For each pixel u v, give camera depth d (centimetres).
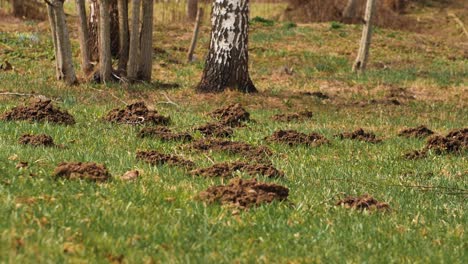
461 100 2347
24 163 956
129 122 1474
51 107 1426
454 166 1280
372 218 863
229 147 1268
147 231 720
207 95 2038
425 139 1555
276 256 690
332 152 1352
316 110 1947
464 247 789
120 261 632
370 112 1986
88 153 1102
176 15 4197
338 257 704
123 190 863
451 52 3775
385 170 1222
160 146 1260
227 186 884
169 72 2566
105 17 2092
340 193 983
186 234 722
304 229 786
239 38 2097
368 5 2981
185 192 888
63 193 820
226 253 680
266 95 2103
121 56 2191
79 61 2636
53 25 2066
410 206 961
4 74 2198
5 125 1302
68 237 669
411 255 741
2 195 784
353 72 2984
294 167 1168
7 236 632
